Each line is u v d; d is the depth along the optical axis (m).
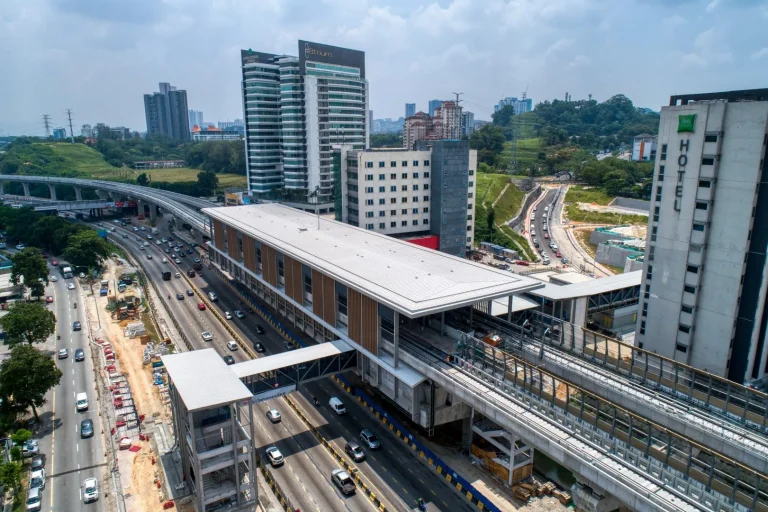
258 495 57.19
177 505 55.16
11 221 182.50
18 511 55.59
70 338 101.81
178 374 57.97
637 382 59.91
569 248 166.75
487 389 55.34
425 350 65.81
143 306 118.50
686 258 69.44
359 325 71.62
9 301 124.00
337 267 78.69
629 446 45.31
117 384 80.81
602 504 46.62
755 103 60.31
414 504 56.81
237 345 95.81
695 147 66.31
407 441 68.12
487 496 58.16
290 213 131.75
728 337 66.44
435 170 138.12
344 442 67.94
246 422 72.44
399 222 138.12
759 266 62.88
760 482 41.00
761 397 51.34
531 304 86.94
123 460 63.25
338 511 55.69
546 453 48.03
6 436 69.06
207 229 161.12
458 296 64.56
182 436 57.91
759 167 61.03
